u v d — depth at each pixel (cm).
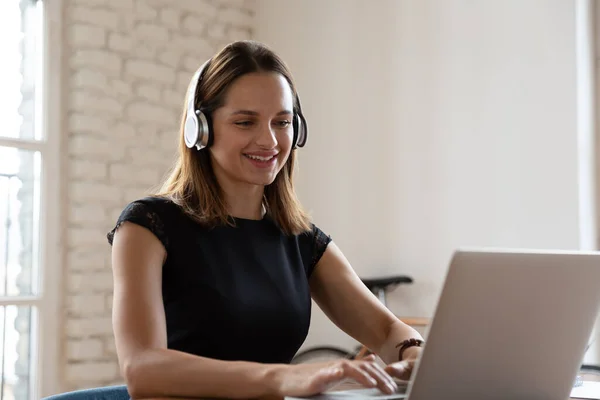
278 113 182
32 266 411
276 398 137
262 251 187
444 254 443
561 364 143
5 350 398
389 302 461
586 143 406
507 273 127
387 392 131
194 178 186
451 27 448
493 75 430
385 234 466
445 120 447
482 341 129
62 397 179
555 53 409
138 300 162
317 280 205
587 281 140
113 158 433
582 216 399
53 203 415
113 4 437
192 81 189
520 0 422
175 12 468
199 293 174
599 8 418
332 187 489
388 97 470
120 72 438
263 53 185
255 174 181
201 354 173
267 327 179
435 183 448
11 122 406
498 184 425
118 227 174
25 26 413
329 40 496
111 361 427
